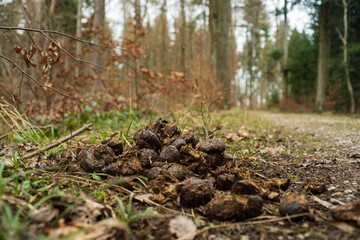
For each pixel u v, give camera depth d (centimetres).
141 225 27
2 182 29
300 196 30
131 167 38
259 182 37
